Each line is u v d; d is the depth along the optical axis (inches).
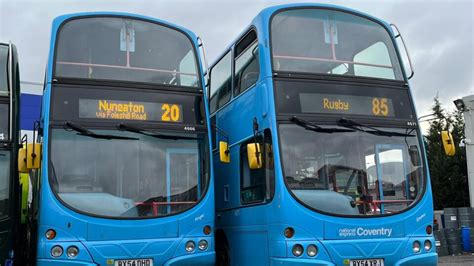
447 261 641.6
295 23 327.6
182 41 340.5
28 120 687.7
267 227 296.7
